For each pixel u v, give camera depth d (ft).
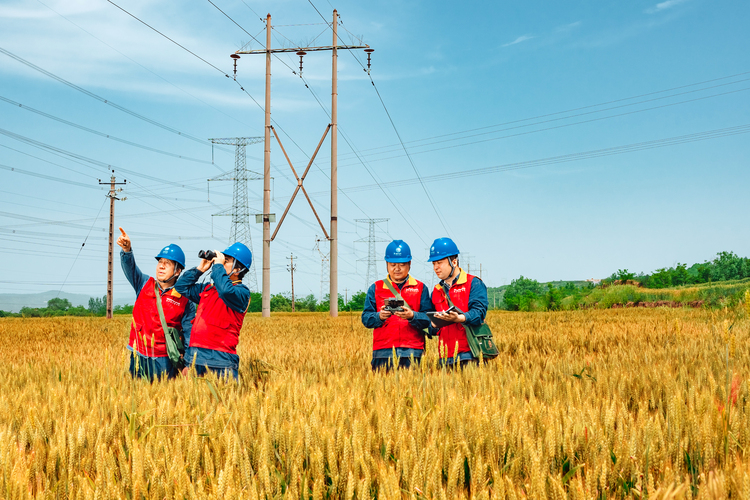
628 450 6.68
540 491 5.53
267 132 100.53
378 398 10.25
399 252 19.31
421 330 19.06
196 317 17.08
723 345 20.44
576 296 150.61
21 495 5.79
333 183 105.19
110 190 149.89
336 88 107.45
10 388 15.58
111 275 149.07
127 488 6.39
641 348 24.36
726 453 6.67
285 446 7.52
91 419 9.32
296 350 29.43
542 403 9.62
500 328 46.60
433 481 5.82
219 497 5.55
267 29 103.09
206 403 10.52
